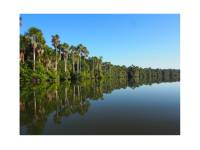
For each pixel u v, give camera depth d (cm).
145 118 1700
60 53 6419
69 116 1762
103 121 1617
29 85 4125
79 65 7825
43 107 2108
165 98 2773
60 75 6038
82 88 4119
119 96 2969
